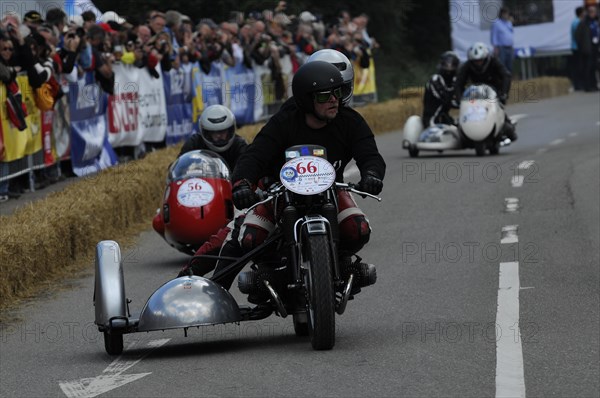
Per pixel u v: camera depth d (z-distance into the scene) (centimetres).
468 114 6619
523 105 11806
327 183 2417
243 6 9325
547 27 13662
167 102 6850
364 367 2262
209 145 3838
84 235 4075
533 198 4881
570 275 3262
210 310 2445
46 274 3706
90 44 5991
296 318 2597
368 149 2566
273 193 2491
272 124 2573
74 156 5853
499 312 2802
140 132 6538
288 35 8506
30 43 5269
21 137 5219
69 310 3209
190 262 2736
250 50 7894
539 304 2881
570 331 2534
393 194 5309
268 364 2342
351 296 2559
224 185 3762
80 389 2244
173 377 2286
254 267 2661
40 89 5362
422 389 2075
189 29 7094
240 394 2108
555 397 1988
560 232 4019
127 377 2319
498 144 6806
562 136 7931
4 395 2245
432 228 4294
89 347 2705
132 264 3916
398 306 2958
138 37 6700
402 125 9919
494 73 6762
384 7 13600
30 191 5403
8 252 3334
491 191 5181
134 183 4859
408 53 14400
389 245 3975
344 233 2527
